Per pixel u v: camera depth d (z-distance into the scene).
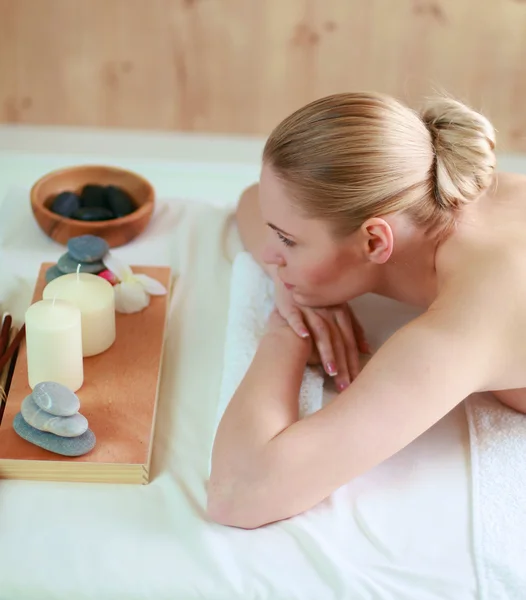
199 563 1.09
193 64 2.39
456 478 1.22
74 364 1.27
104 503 1.17
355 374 1.37
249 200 1.72
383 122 1.16
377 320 1.51
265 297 1.50
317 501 1.13
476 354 1.10
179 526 1.15
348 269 1.26
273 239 1.27
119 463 1.19
